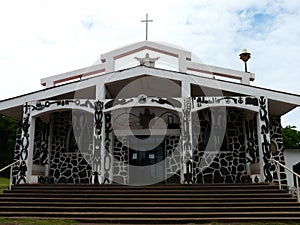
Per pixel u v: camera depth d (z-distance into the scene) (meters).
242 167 13.57
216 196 9.49
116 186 10.39
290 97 12.41
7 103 12.97
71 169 13.96
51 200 9.40
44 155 13.88
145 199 9.23
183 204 8.88
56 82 15.71
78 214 8.44
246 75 14.97
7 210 8.90
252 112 12.43
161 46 14.80
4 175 30.20
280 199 9.22
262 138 11.66
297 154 16.34
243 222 8.02
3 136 31.59
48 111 12.44
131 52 14.94
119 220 8.05
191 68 14.77
